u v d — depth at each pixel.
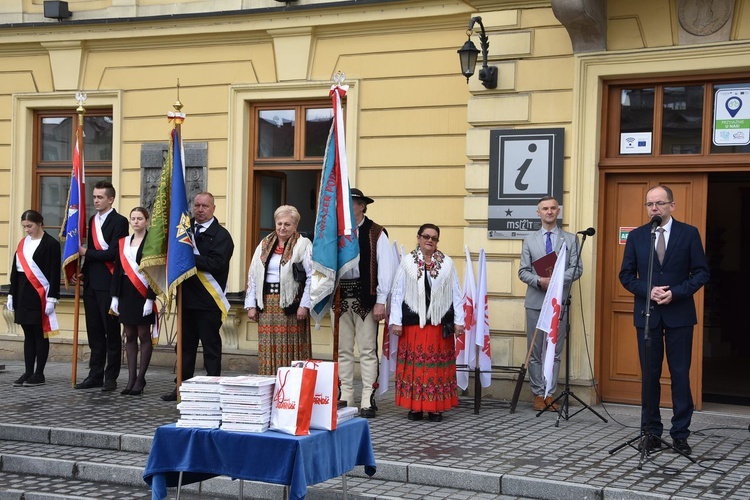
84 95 9.57
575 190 8.70
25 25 11.69
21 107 11.98
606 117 8.82
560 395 8.25
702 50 8.24
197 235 8.62
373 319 8.05
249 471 4.84
